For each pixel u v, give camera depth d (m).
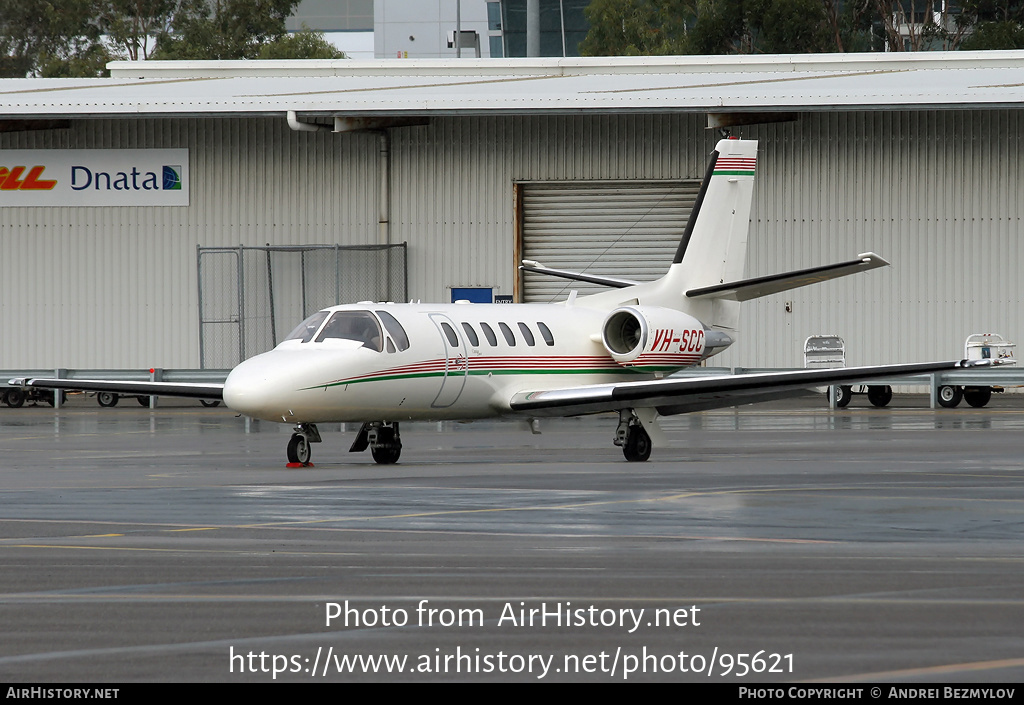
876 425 101.81
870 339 139.88
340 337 70.31
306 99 135.12
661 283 91.50
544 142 143.00
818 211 140.12
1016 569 34.91
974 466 66.25
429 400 73.00
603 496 52.41
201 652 25.81
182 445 86.12
